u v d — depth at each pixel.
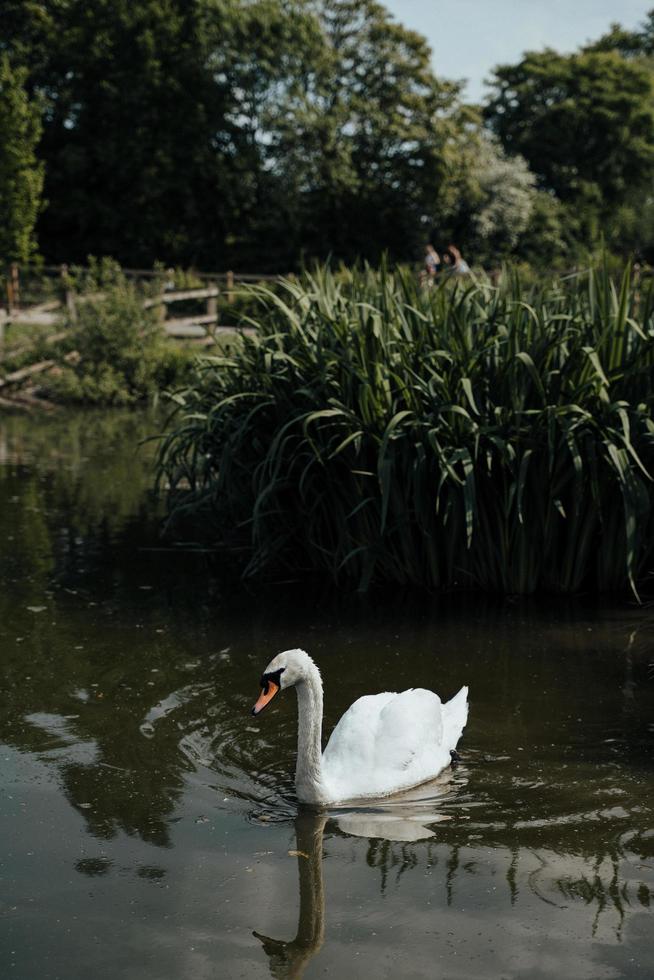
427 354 7.92
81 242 44.53
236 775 5.15
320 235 45.50
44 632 7.30
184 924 3.91
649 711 5.83
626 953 3.71
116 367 22.36
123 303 22.11
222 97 43.28
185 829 4.62
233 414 8.98
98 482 13.20
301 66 44.09
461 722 5.44
